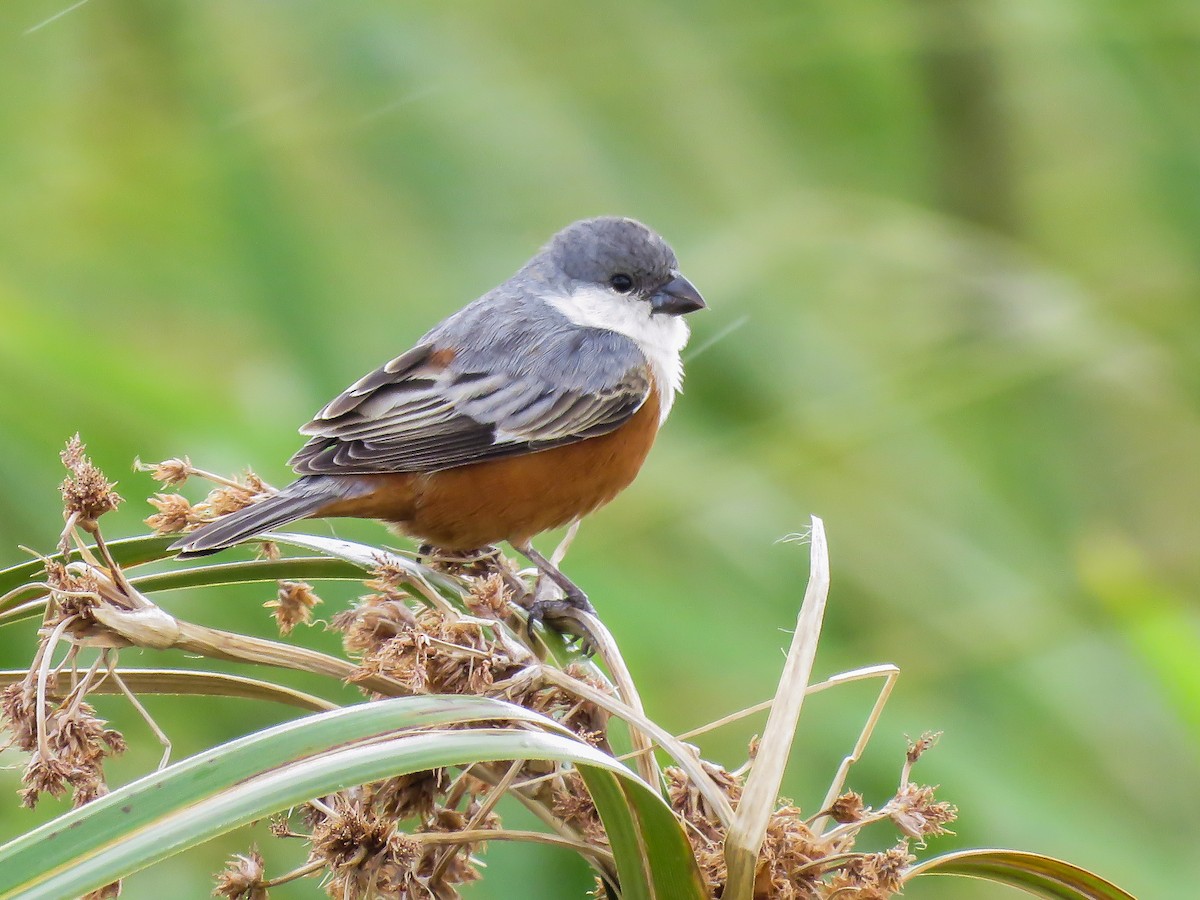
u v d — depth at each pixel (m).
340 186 12.69
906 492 12.56
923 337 13.19
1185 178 13.60
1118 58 14.04
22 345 9.74
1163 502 13.29
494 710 4.61
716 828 5.51
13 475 9.77
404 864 5.05
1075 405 13.54
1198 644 8.58
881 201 14.68
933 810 5.33
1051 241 16.48
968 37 15.00
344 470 8.77
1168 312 13.07
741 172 15.22
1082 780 10.88
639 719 5.17
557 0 14.31
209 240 12.38
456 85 13.10
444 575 6.78
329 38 13.10
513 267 13.36
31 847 3.96
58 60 13.77
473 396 9.29
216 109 12.65
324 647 10.07
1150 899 10.13
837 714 10.68
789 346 13.08
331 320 11.91
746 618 11.30
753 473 11.58
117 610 5.32
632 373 9.79
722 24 15.02
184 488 9.90
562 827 5.52
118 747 5.21
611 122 14.84
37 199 13.25
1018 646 11.20
